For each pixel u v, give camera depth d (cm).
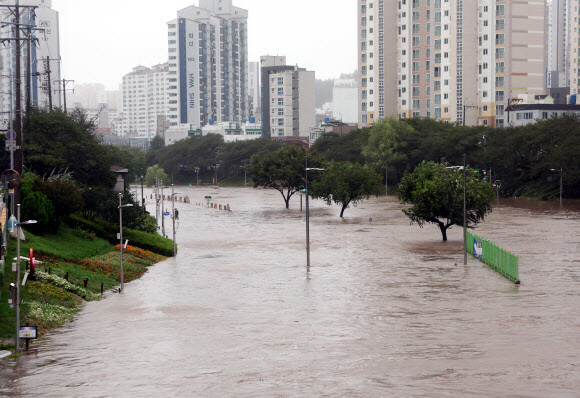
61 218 7438
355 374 3453
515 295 5456
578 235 9188
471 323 4534
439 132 18212
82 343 4131
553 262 7062
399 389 3200
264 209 15000
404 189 8988
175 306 5219
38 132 9275
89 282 5859
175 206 16000
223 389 3244
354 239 9312
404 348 3938
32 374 3509
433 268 6838
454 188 8375
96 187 9444
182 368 3597
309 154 14775
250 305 5238
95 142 10075
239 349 3972
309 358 3759
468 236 7975
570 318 4650
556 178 15500
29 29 6266
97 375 3484
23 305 4691
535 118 17450
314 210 14488
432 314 4822
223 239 9650
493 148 16200
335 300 5375
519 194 16025
